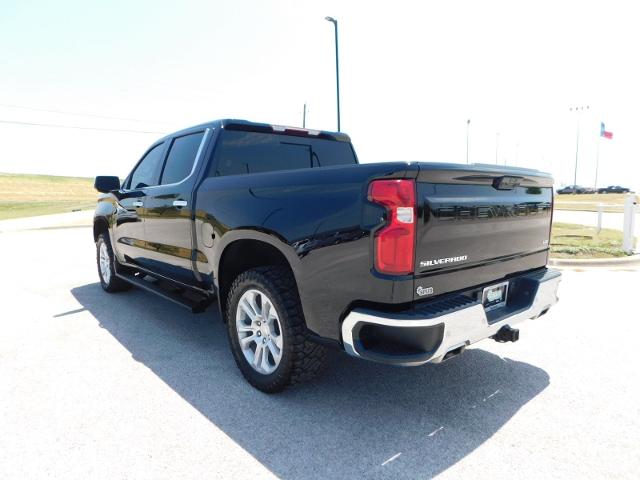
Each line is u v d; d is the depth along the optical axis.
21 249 10.77
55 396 2.81
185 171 3.75
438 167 2.16
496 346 3.67
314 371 2.71
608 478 2.03
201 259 3.38
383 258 2.10
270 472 2.06
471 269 2.46
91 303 5.14
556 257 7.52
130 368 3.26
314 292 2.42
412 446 2.27
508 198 2.70
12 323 4.37
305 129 4.04
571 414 2.59
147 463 2.13
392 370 3.20
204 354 3.54
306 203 2.45
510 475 2.04
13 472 2.06
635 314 4.47
